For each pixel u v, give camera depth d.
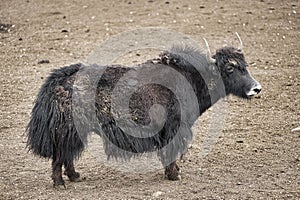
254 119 21.56
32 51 29.70
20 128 20.73
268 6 36.09
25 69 27.14
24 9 37.38
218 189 16.12
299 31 31.97
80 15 35.72
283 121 21.34
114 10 36.44
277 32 31.80
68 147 15.77
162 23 33.44
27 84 25.19
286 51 29.16
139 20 34.12
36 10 37.12
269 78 25.64
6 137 19.98
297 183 16.59
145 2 37.91
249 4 36.66
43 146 15.77
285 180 16.78
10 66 27.58
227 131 20.56
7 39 31.69
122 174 17.28
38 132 15.75
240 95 17.34
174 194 15.75
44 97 15.75
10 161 18.14
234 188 16.22
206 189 16.12
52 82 15.80
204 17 34.34
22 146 19.27
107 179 16.92
